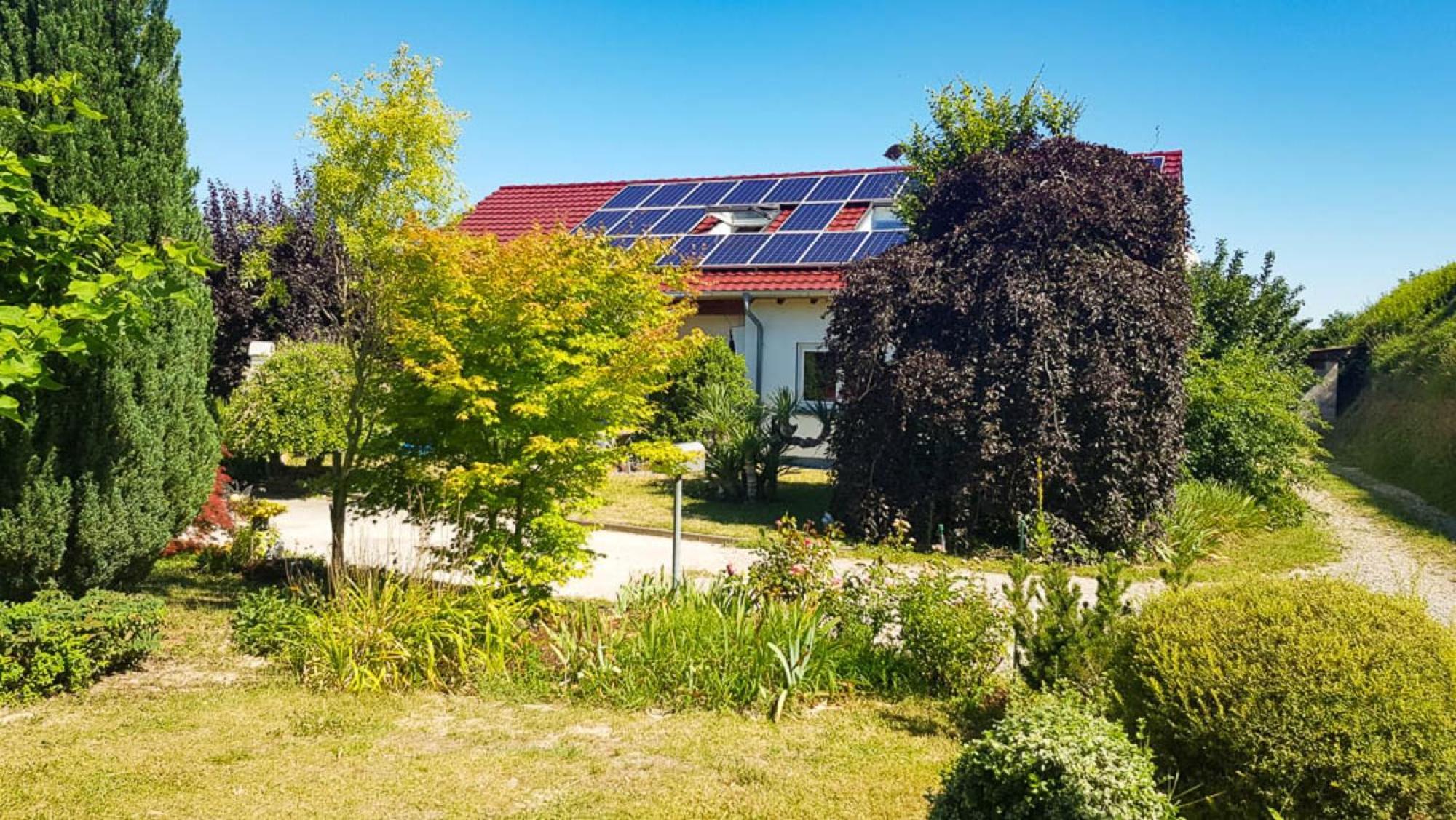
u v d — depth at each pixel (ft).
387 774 15.69
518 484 24.53
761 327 58.90
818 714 19.36
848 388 41.09
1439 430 55.52
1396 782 12.07
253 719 18.11
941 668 20.42
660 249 26.37
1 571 21.07
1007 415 36.65
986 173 41.70
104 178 21.85
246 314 52.42
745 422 49.14
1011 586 31.53
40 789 14.65
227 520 33.17
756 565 24.61
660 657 20.39
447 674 20.92
